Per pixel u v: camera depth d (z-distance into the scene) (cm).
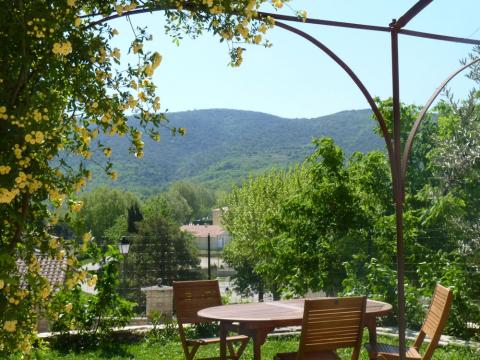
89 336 868
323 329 509
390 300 986
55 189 377
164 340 898
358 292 1002
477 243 775
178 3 418
